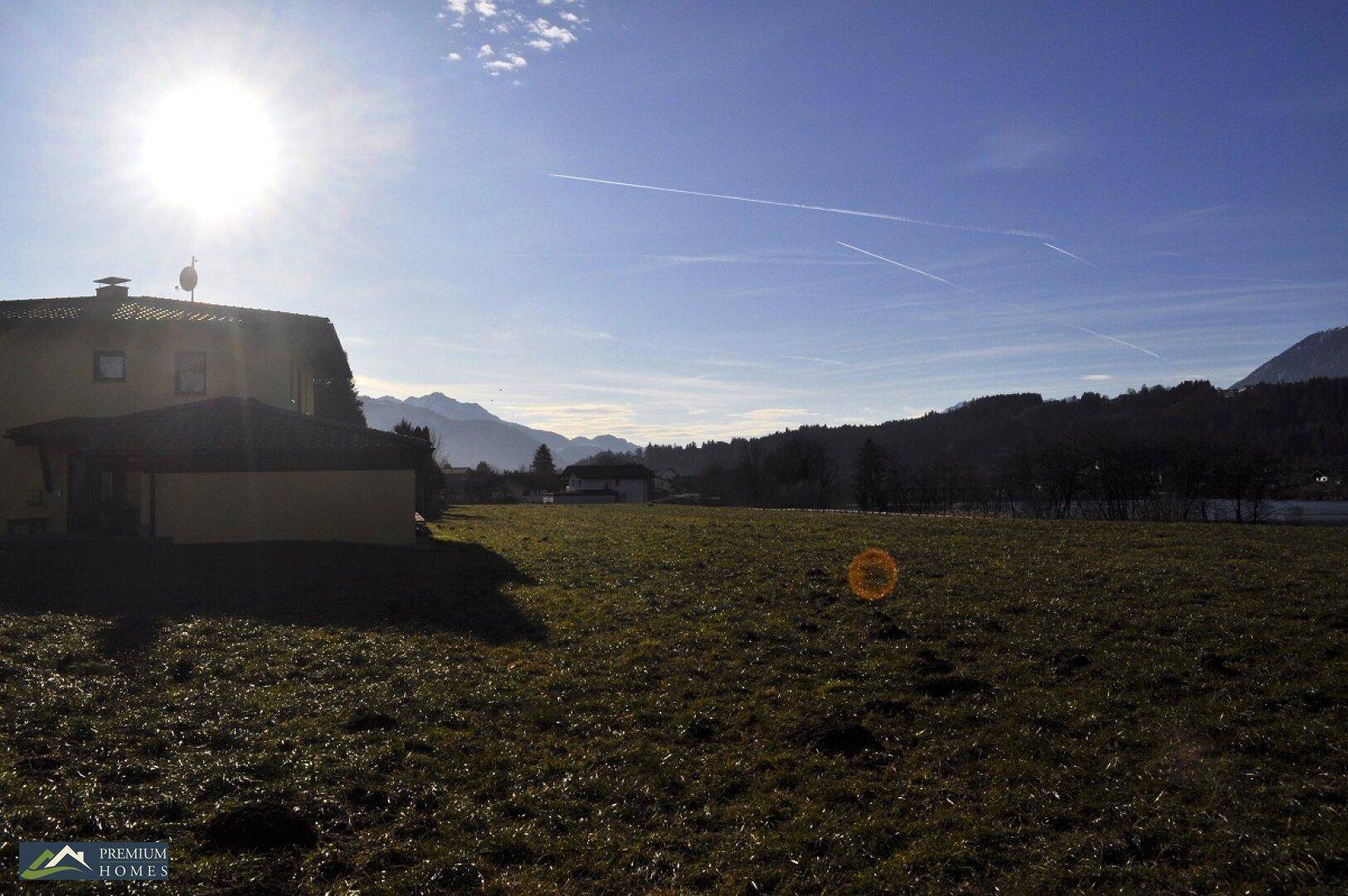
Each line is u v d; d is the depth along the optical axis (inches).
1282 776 292.0
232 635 486.6
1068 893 235.6
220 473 876.6
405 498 914.7
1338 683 368.5
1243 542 800.9
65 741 321.4
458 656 459.5
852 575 663.1
